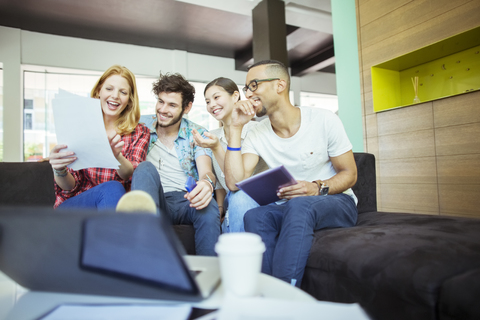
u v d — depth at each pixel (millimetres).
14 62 5367
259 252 487
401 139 3061
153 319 408
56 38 5715
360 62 3498
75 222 424
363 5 3441
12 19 5191
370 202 1745
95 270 450
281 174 1031
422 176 2867
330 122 1387
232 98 1994
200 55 7000
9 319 444
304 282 1006
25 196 1522
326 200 1133
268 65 1430
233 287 475
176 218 1405
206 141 1455
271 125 1547
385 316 742
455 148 2609
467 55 2973
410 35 3002
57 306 462
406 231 943
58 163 1056
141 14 5328
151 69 6484
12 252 480
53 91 5828
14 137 5289
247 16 5527
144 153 1495
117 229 407
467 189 2529
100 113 1015
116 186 1132
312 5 4926
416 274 680
